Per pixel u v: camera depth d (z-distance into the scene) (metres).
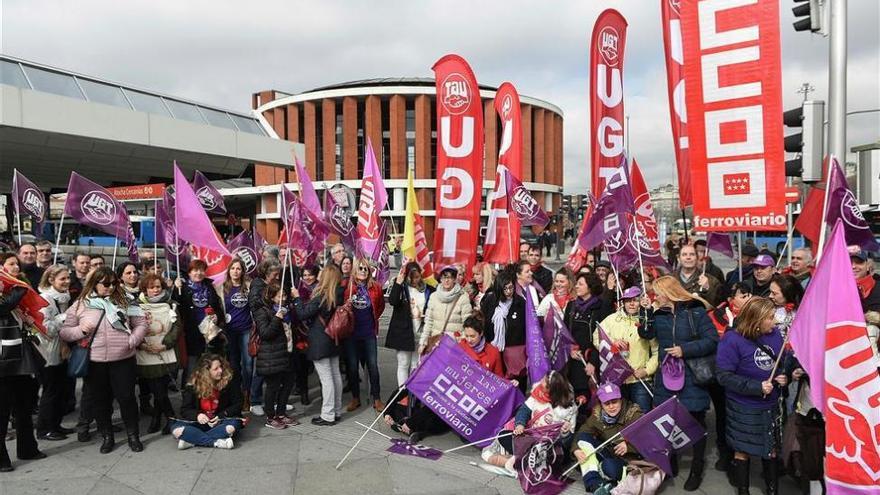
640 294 5.44
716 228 6.38
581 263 8.66
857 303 3.59
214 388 5.87
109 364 5.49
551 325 5.77
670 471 4.66
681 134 7.59
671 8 7.55
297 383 7.44
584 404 5.82
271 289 6.34
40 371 5.38
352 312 6.51
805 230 6.41
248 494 4.66
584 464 4.79
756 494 4.68
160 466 5.22
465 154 8.20
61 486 4.79
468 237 8.26
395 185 56.06
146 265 9.33
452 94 8.16
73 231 36.03
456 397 5.61
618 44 7.82
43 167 20.22
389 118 58.47
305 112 57.97
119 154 18.94
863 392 3.55
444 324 6.61
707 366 4.77
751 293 5.64
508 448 5.36
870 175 29.95
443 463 5.35
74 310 5.45
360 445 5.80
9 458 5.21
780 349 4.43
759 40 5.98
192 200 7.12
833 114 6.41
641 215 8.55
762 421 4.41
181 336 6.54
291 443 5.84
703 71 6.29
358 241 9.23
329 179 56.72
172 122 19.11
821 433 4.05
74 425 6.40
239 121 23.31
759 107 6.04
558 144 67.50
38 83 16.81
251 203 63.12
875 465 3.51
